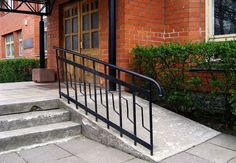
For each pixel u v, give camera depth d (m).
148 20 6.46
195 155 3.65
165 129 4.38
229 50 4.40
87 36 7.43
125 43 6.09
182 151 3.74
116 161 3.61
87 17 7.41
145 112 4.99
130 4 6.16
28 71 11.39
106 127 4.25
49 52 8.98
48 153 3.89
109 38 6.05
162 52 5.29
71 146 4.16
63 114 4.80
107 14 6.61
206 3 6.02
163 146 3.83
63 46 8.45
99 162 3.59
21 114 4.62
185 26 6.22
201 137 4.22
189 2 6.11
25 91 6.26
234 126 4.40
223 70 4.58
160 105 5.60
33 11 9.17
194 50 4.85
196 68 4.98
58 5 8.41
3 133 4.11
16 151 3.95
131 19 6.18
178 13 6.38
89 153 3.89
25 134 4.09
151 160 3.52
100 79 6.36
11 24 15.33
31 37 12.93
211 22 6.04
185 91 5.10
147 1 6.44
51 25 8.84
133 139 3.82
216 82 4.64
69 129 4.50
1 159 3.69
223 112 4.87
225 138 4.24
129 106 5.16
